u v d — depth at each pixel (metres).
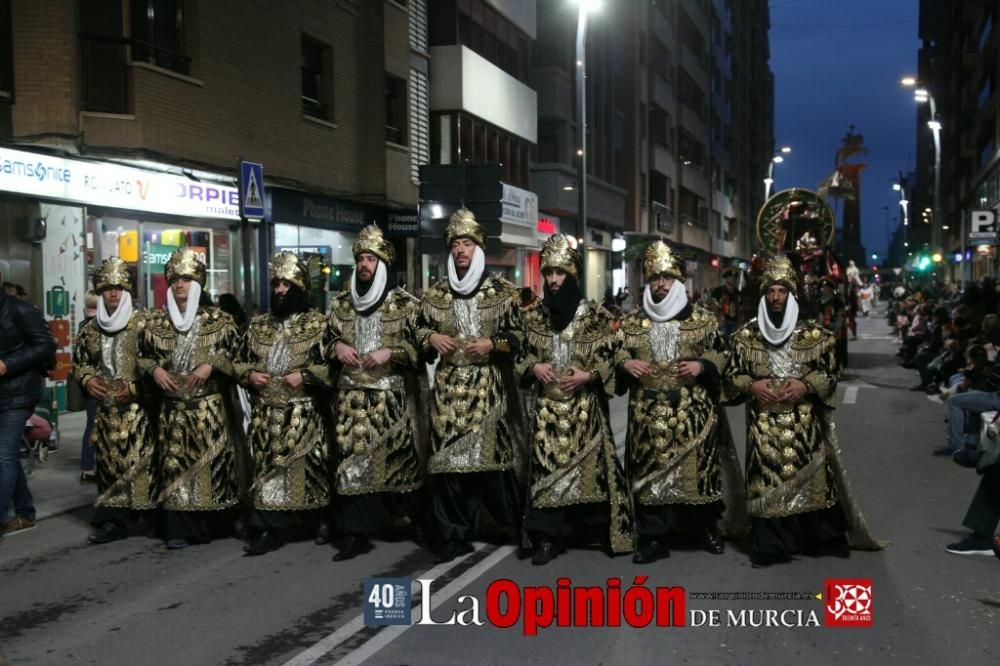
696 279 60.16
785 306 6.21
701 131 60.09
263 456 6.84
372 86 21.31
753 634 5.20
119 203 14.21
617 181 41.91
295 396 6.84
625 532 6.59
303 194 19.20
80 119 13.45
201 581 6.24
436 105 24.55
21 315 7.16
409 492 6.93
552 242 6.53
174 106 14.69
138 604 5.81
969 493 8.72
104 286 7.04
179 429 6.95
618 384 6.56
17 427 7.25
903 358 23.48
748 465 6.42
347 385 6.73
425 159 23.80
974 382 10.90
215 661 4.88
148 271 15.27
